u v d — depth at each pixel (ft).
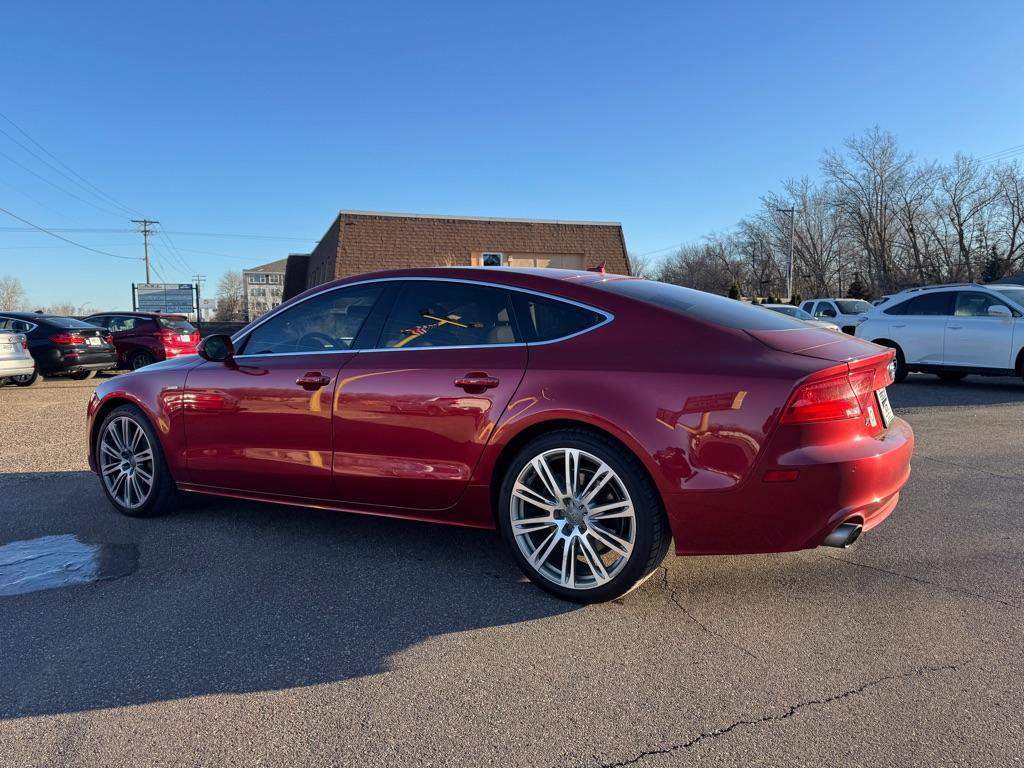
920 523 13.71
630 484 9.53
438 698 7.85
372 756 6.86
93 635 9.40
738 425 8.97
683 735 7.13
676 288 11.91
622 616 9.84
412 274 12.10
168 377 14.05
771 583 10.92
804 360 9.21
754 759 6.73
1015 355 33.06
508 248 84.38
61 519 14.58
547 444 10.11
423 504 11.34
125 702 7.82
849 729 7.17
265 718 7.52
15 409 32.09
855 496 9.01
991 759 6.67
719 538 9.25
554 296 10.82
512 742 7.06
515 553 10.61
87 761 6.80
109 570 11.71
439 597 10.55
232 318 317.83
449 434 10.84
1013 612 9.84
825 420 8.94
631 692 7.92
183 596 10.64
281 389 12.48
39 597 10.63
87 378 48.32
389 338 11.86
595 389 9.73
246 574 11.51
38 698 7.91
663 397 9.36
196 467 13.65
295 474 12.41
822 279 192.65
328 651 8.95
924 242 161.27
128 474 14.65
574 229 86.94
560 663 8.59
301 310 13.08
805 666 8.44
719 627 9.48
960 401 30.91
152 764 6.75
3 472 18.97
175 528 13.94
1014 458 19.26
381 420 11.41
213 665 8.61
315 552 12.52
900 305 37.86
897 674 8.23
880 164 163.02
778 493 8.90
